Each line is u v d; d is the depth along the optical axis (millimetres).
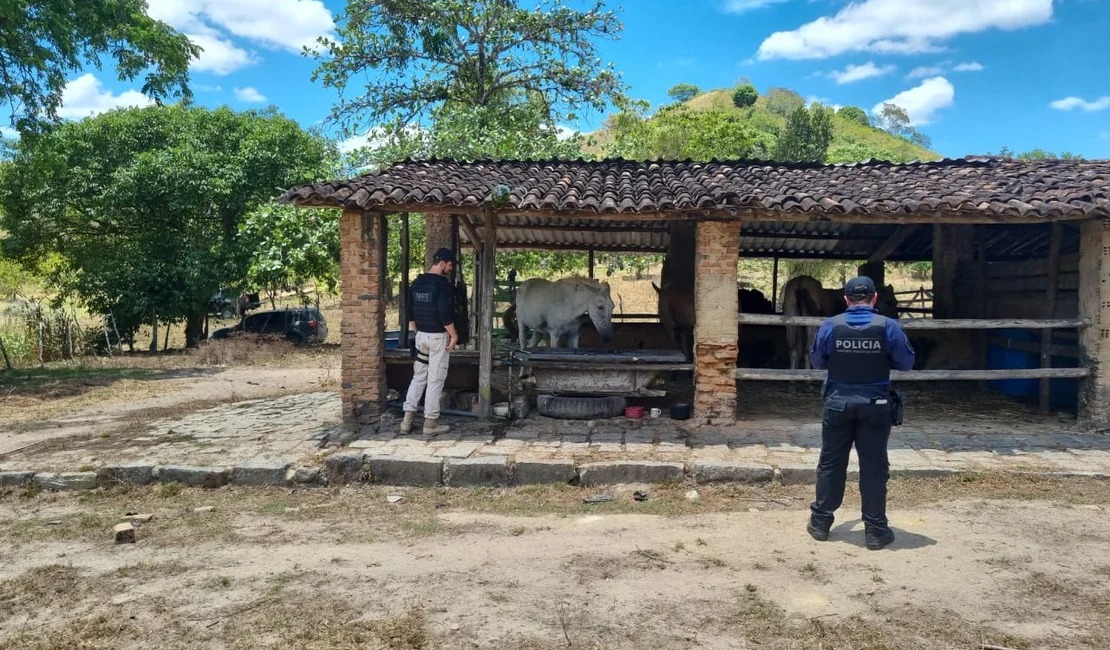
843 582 4422
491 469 6652
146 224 22234
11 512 6152
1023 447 7395
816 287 10883
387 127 19250
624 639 3768
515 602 4223
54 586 4562
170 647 3756
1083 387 8109
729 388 8133
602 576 4586
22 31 13156
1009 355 10758
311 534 5504
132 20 15742
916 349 11672
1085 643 3676
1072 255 9297
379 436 7688
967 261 11461
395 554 5047
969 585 4363
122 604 4281
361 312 8148
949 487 6383
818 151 42812
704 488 6492
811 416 8875
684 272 11695
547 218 11453
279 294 36969
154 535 5516
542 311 9844
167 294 21562
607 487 6562
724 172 9633
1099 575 4500
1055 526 5395
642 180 9094
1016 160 10062
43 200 20734
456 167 9828
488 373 8359
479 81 20484
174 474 6750
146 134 21766
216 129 21969
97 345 21469
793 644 3695
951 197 7527
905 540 5133
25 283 29031
